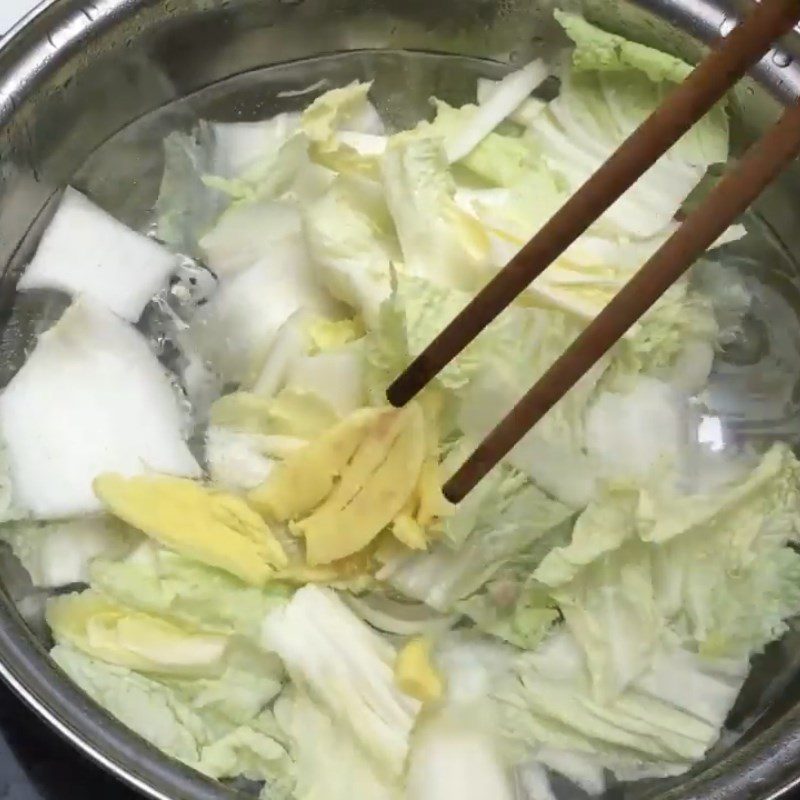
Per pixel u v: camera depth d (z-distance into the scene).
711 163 0.64
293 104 0.67
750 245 0.65
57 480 0.61
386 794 0.58
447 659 0.60
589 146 0.65
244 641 0.59
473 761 0.59
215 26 0.63
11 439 0.61
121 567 0.60
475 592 0.61
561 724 0.59
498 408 0.60
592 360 0.53
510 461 0.60
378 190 0.63
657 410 0.63
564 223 0.52
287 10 0.63
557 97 0.66
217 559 0.59
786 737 0.55
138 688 0.58
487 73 0.67
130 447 0.62
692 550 0.60
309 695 0.59
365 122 0.66
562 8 0.63
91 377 0.62
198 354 0.65
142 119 0.65
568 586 0.60
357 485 0.60
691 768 0.59
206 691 0.59
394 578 0.61
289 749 0.59
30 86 0.60
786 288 0.64
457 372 0.59
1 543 0.60
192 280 0.66
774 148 0.49
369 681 0.59
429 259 0.62
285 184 0.66
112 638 0.58
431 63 0.67
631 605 0.60
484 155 0.65
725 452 0.64
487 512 0.60
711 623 0.60
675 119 0.50
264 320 0.64
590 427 0.62
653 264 0.51
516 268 0.54
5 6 0.63
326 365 0.61
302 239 0.64
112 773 0.53
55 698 0.54
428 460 0.60
